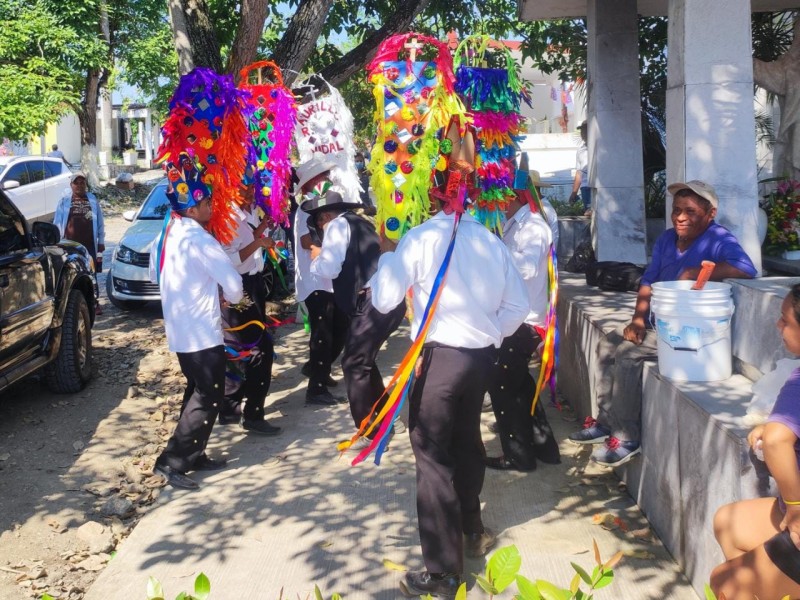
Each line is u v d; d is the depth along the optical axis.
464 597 2.03
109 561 4.21
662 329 4.05
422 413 3.53
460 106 5.09
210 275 4.89
